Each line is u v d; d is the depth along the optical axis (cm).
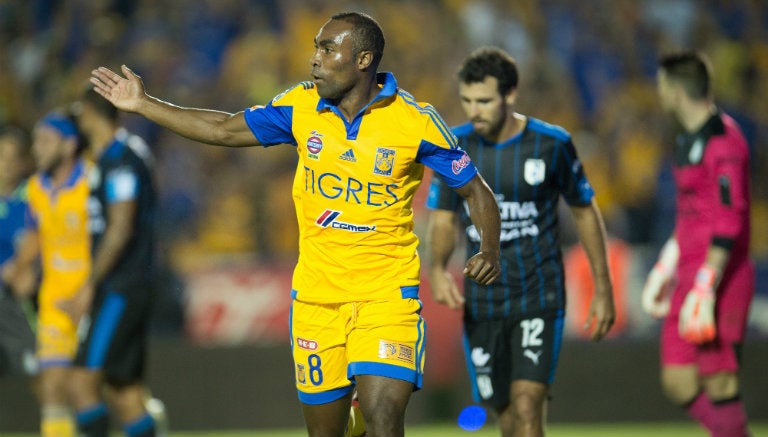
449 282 1875
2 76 4534
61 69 4584
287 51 4675
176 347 3225
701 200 2061
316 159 1459
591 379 3328
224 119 1488
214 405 3231
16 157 2633
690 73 2055
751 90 5231
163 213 3931
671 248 2197
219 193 4003
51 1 4794
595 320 1873
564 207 3450
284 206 3966
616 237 4003
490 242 1470
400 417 1458
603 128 4700
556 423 3316
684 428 3262
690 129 2081
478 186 1487
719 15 5431
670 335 2117
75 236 2369
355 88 1449
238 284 3331
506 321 1817
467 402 3356
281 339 3319
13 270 2602
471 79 1752
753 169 4806
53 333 2408
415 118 1452
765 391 3334
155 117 1477
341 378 1513
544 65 4922
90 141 2281
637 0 5338
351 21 1438
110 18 4728
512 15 5044
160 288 3334
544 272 1809
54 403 2423
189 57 4591
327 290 1495
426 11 5012
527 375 1784
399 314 1479
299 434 3200
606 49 5131
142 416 2253
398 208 1477
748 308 2091
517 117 1814
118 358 2195
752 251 4075
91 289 2159
